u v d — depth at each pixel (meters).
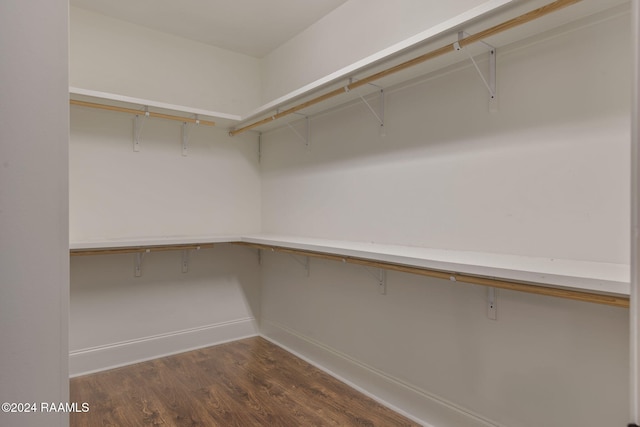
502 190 1.62
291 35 2.90
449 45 1.53
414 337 1.96
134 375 2.44
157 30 2.80
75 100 2.32
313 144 2.70
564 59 1.42
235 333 3.16
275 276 3.10
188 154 2.96
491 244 1.66
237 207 3.21
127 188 2.69
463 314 1.74
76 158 2.50
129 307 2.67
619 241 1.29
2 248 0.36
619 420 1.28
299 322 2.82
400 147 2.06
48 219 0.38
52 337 0.38
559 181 1.44
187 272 2.93
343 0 2.43
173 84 2.88
